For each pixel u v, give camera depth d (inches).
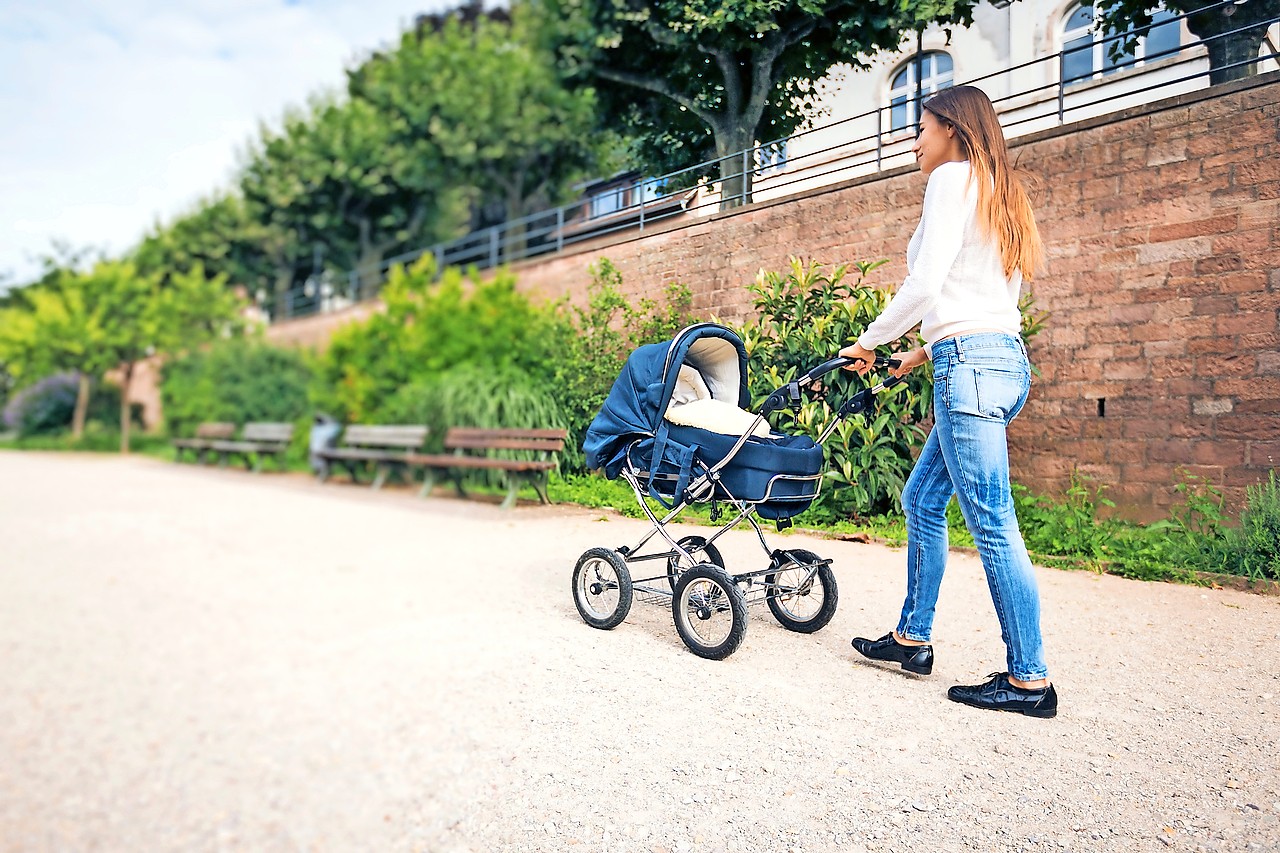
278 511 339.6
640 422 140.6
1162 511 222.5
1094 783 88.5
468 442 356.2
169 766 123.7
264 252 1051.3
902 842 77.5
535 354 386.6
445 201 935.0
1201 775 89.8
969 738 100.8
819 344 247.1
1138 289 229.0
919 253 111.1
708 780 91.0
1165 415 223.3
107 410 933.8
